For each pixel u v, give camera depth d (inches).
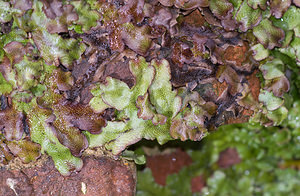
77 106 12.6
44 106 12.6
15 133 12.6
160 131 12.8
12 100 12.5
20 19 12.3
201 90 12.9
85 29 12.4
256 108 13.0
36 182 12.9
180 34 12.6
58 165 12.7
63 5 12.2
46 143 12.7
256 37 12.7
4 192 12.8
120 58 12.6
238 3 12.6
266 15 12.6
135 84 12.5
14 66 12.4
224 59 12.7
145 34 12.5
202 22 12.7
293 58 12.9
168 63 12.5
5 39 12.4
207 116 12.8
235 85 12.8
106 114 12.7
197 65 12.7
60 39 12.4
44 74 12.5
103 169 13.1
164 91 12.6
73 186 12.9
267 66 12.8
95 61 12.6
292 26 12.6
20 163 12.9
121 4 12.4
